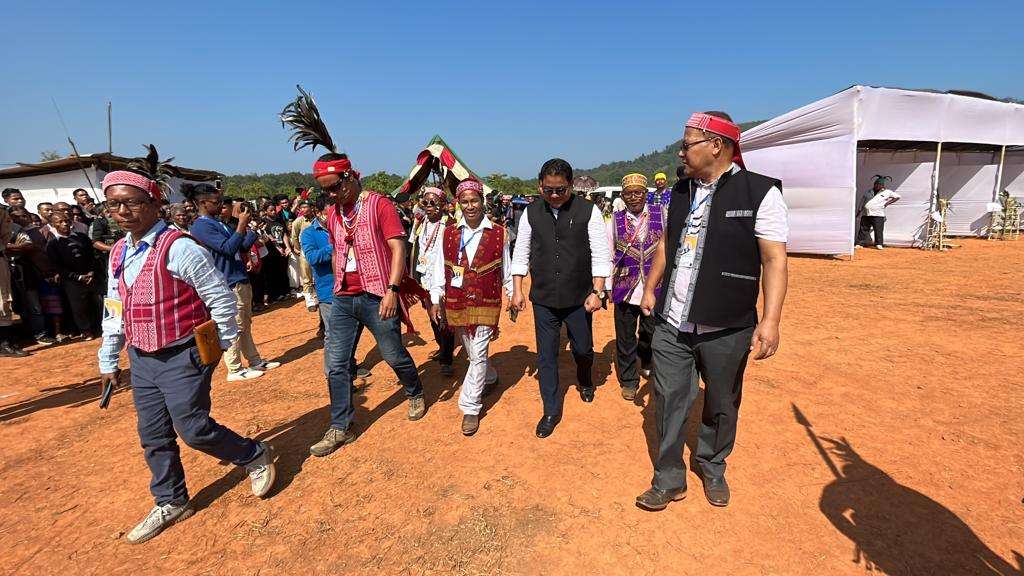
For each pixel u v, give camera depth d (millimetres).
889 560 2277
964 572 2189
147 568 2459
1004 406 3744
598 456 3293
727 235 2340
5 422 4191
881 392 4105
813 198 12352
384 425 3879
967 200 16312
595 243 3479
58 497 3092
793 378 4480
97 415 4320
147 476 3316
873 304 7285
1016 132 13539
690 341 2545
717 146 2355
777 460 3129
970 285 8375
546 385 3578
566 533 2564
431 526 2668
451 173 8352
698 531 2529
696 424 3711
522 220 3592
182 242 2480
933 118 12500
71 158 13016
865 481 2877
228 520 2793
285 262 10273
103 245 7070
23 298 6719
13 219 6781
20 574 2439
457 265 3576
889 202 13953
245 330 5145
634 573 2283
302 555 2502
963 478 2869
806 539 2436
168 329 2453
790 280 9578
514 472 3139
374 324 3543
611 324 6836
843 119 11805
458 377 4898
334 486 3082
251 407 4344
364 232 3367
